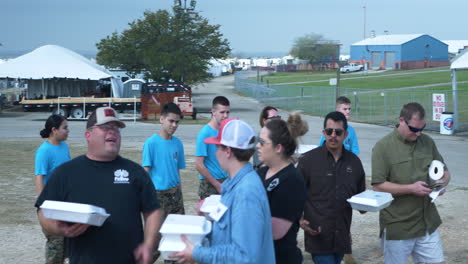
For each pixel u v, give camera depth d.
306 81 69.88
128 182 3.44
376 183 4.73
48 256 5.15
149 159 5.72
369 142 20.44
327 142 4.58
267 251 2.87
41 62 36.38
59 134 5.53
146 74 41.59
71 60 36.84
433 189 4.62
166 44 40.84
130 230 3.40
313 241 4.65
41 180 5.44
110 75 37.03
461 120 28.03
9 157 15.71
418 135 4.64
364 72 82.12
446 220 8.57
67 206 3.08
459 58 24.05
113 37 43.03
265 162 3.53
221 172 6.19
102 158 3.41
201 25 41.41
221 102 5.94
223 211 2.86
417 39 89.25
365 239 7.47
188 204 9.67
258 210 2.76
